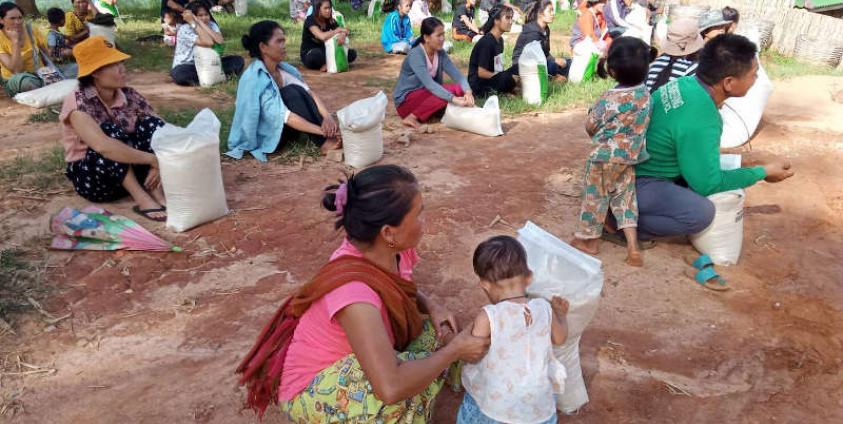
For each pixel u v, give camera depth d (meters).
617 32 10.70
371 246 2.27
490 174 5.73
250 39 5.90
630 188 4.11
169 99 8.11
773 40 11.90
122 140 4.71
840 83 9.02
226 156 6.07
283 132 6.21
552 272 2.70
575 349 2.84
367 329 2.10
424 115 7.13
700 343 3.46
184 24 9.01
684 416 2.96
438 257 4.32
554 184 5.52
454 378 3.01
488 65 8.34
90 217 4.31
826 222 4.87
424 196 5.23
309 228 4.68
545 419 2.45
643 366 3.28
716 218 4.09
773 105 7.90
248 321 3.63
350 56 10.57
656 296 3.88
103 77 4.52
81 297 3.83
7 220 4.69
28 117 7.26
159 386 3.14
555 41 13.01
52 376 3.21
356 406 2.25
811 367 3.29
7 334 3.47
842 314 3.73
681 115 3.87
